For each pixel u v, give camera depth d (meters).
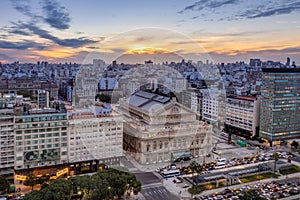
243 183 97.62
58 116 94.88
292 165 118.75
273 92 147.50
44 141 94.06
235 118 170.88
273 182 99.00
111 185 73.88
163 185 91.75
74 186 72.56
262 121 154.88
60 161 95.94
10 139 91.56
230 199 84.50
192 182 94.12
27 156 93.06
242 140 157.12
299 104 155.12
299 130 157.38
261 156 128.88
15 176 92.69
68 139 96.00
